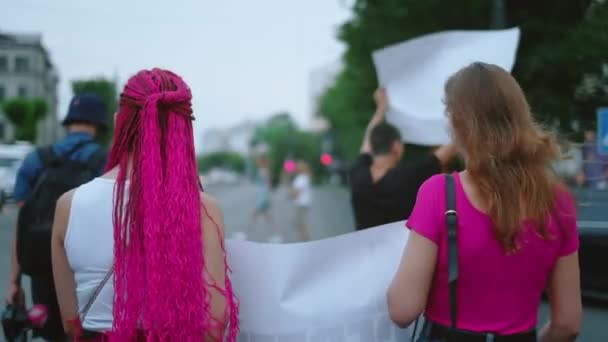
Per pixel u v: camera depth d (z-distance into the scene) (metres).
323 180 85.69
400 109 3.33
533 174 1.64
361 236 1.97
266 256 1.94
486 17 15.68
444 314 1.69
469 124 1.68
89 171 2.85
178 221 1.61
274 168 100.56
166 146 1.68
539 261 1.65
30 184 2.91
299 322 1.94
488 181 1.63
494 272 1.63
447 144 3.07
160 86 1.73
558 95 14.14
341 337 1.95
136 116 1.73
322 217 23.88
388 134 3.24
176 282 1.58
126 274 1.62
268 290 1.94
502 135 1.65
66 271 1.79
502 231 1.60
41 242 2.67
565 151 1.79
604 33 13.24
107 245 1.68
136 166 1.68
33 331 2.82
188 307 1.58
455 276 1.63
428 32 16.20
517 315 1.66
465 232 1.63
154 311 1.57
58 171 2.81
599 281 6.50
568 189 1.70
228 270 1.77
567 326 1.74
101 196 1.71
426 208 1.67
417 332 1.97
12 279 2.87
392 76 3.36
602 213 6.39
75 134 2.96
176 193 1.63
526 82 14.63
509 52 3.13
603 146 6.51
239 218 24.78
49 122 43.06
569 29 14.07
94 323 1.69
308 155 99.94
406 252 1.69
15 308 2.82
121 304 1.62
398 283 1.68
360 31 17.42
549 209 1.64
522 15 14.72
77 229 1.70
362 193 3.15
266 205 19.38
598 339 5.47
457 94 1.72
